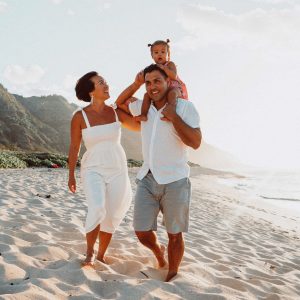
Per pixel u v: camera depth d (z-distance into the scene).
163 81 3.79
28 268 3.56
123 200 4.23
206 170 67.75
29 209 6.78
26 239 4.74
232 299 3.47
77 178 16.42
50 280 3.32
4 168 22.77
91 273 3.64
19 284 3.15
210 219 9.68
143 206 3.90
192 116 3.78
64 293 3.12
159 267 4.27
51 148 84.62
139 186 3.95
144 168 3.93
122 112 4.30
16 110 86.44
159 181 3.80
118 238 5.56
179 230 3.87
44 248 4.20
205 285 3.73
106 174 4.14
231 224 9.44
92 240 3.97
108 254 4.59
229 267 4.86
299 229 10.72
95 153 4.13
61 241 4.87
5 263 3.50
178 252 3.88
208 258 5.18
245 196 20.94
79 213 7.19
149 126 3.88
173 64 4.26
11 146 74.62
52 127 99.31
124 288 3.35
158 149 3.83
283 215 13.76
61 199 8.78
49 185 11.55
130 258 4.54
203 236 6.86
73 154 4.23
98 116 4.18
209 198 16.42
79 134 4.22
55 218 6.37
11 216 5.97
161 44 4.76
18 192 8.85
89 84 4.12
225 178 49.19
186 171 3.91
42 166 28.73
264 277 4.79
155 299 3.23
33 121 92.56
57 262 3.86
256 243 7.29
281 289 4.25
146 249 5.09
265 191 26.94
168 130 3.82
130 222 6.97
